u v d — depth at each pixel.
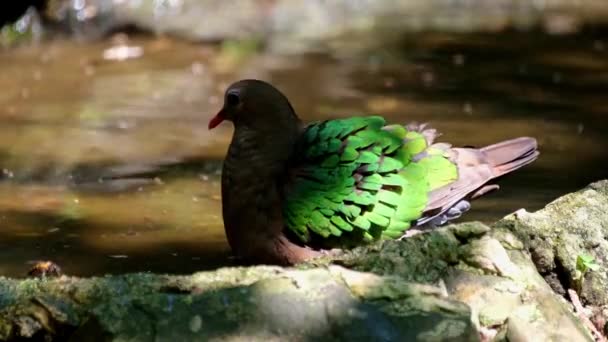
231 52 18.48
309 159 9.11
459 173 9.27
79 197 11.51
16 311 7.13
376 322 6.89
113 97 15.68
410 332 6.87
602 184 8.82
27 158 12.88
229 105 9.28
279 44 19.17
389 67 17.45
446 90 16.05
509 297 7.43
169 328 6.88
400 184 8.95
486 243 7.71
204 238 10.30
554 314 7.37
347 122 9.30
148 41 19.34
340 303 6.97
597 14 21.81
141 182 12.02
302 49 18.80
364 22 21.00
